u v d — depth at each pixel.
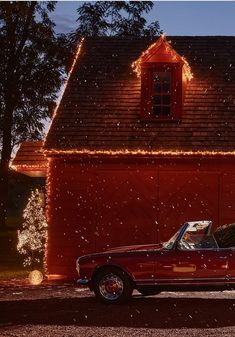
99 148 20.11
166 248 14.39
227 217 19.97
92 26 38.75
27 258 28.78
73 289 17.58
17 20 38.44
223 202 19.98
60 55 38.91
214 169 20.06
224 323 11.65
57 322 11.93
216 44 23.98
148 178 20.25
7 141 38.81
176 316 12.48
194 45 23.94
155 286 14.27
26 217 22.22
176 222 20.11
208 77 22.33
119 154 20.05
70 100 21.52
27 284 19.02
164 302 14.56
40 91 38.84
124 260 14.30
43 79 38.59
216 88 21.89
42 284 19.00
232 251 14.12
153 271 14.25
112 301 14.25
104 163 20.36
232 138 20.16
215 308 13.51
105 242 20.27
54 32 39.22
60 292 16.81
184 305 14.01
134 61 22.92
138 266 14.25
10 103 38.56
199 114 20.97
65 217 20.34
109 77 22.34
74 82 22.20
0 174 39.28
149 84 21.03
